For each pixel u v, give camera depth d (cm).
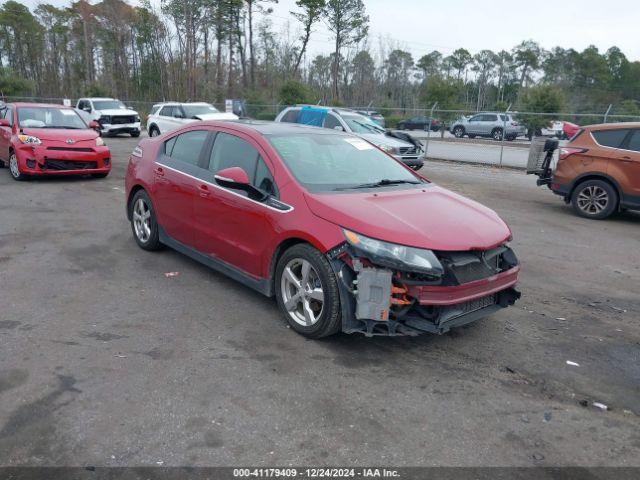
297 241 446
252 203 478
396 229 398
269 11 5559
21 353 399
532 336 470
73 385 358
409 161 1521
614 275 664
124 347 415
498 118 2988
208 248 545
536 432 329
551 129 2073
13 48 7725
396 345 438
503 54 8269
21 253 651
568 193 1043
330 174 491
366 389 368
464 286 400
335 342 438
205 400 346
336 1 5650
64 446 297
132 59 6238
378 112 2848
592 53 7519
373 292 388
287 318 456
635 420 347
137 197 666
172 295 527
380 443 310
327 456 297
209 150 558
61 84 7344
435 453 304
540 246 794
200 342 428
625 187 971
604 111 2703
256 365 394
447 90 4591
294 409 340
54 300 505
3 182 1160
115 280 565
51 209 904
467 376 394
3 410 327
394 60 6844
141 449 296
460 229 418
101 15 6072
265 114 3089
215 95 5028
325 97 5888
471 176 1609
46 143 1142
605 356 438
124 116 2645
